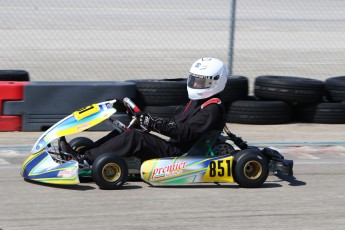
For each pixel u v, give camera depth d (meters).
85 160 20.42
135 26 64.12
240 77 32.84
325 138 29.50
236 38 59.44
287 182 22.02
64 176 19.69
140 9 78.06
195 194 20.06
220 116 20.80
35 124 28.81
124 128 21.33
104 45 52.78
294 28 67.50
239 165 20.62
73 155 20.67
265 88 32.34
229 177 20.81
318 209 19.03
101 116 20.55
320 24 71.19
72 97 28.91
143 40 56.00
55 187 20.23
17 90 28.41
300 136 29.72
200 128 20.55
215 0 90.19
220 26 66.56
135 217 17.67
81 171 20.36
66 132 20.31
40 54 47.66
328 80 33.19
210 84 20.73
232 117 31.92
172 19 70.50
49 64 44.25
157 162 20.28
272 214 18.39
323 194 20.69
